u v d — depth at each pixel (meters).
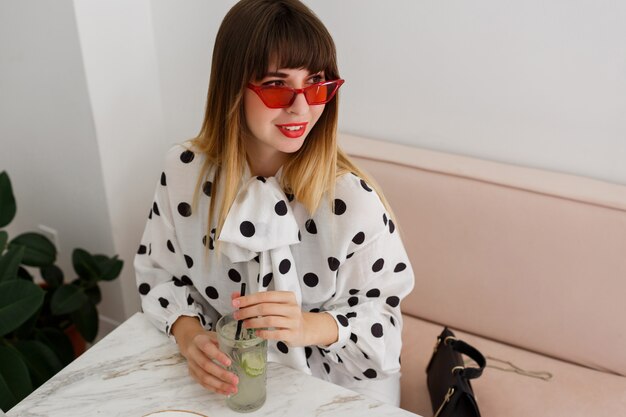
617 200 1.31
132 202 1.84
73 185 1.74
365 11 1.48
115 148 1.69
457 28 1.41
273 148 1.03
